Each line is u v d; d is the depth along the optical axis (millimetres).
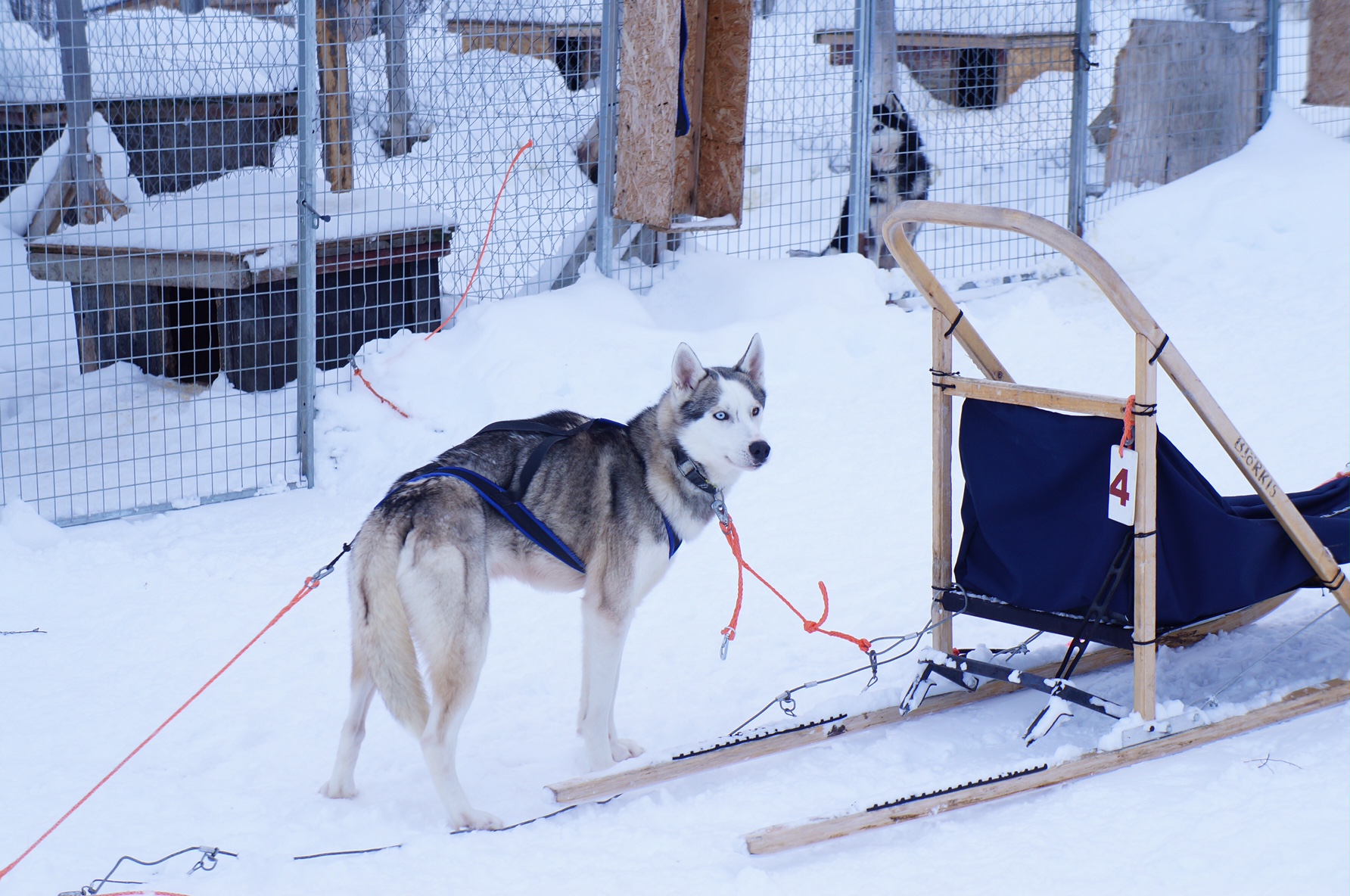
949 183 9344
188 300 7047
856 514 5316
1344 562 3443
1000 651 3596
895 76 8438
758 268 7750
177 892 2686
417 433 6324
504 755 3502
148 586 4895
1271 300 7332
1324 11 9555
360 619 3057
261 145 8586
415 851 2861
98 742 3596
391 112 8500
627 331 6879
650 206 6918
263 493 6016
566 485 3311
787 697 3445
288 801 3223
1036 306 7504
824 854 2746
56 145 8273
